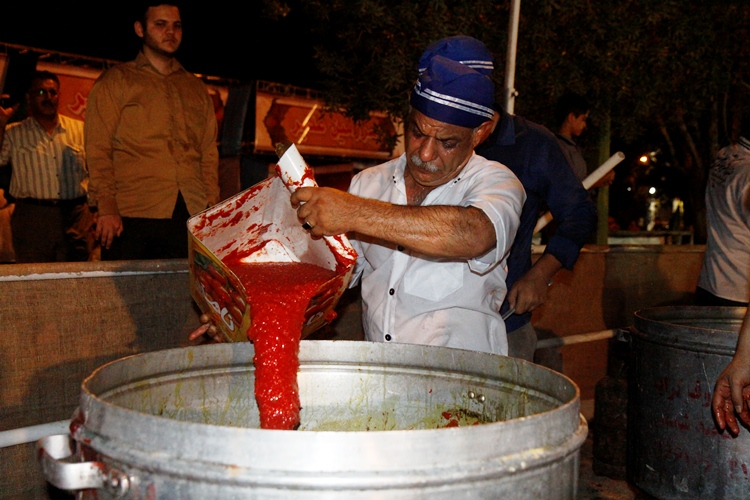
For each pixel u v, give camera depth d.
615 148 11.88
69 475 1.32
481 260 2.11
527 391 1.86
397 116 5.82
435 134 2.13
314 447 1.20
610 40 5.84
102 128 3.70
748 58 8.14
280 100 7.18
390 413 2.06
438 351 2.02
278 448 1.21
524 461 1.29
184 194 3.93
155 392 1.85
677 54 6.77
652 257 5.61
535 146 3.03
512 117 3.09
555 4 5.38
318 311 2.13
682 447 2.64
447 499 1.24
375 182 2.48
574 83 5.82
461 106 2.10
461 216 1.95
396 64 5.36
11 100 5.53
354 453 1.21
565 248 2.97
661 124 8.57
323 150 7.58
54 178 5.15
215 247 2.35
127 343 2.84
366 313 2.43
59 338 2.66
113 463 1.32
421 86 2.12
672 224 15.22
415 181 2.35
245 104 6.86
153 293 2.91
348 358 2.08
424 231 1.92
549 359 4.63
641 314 2.98
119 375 1.71
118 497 1.31
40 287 2.61
